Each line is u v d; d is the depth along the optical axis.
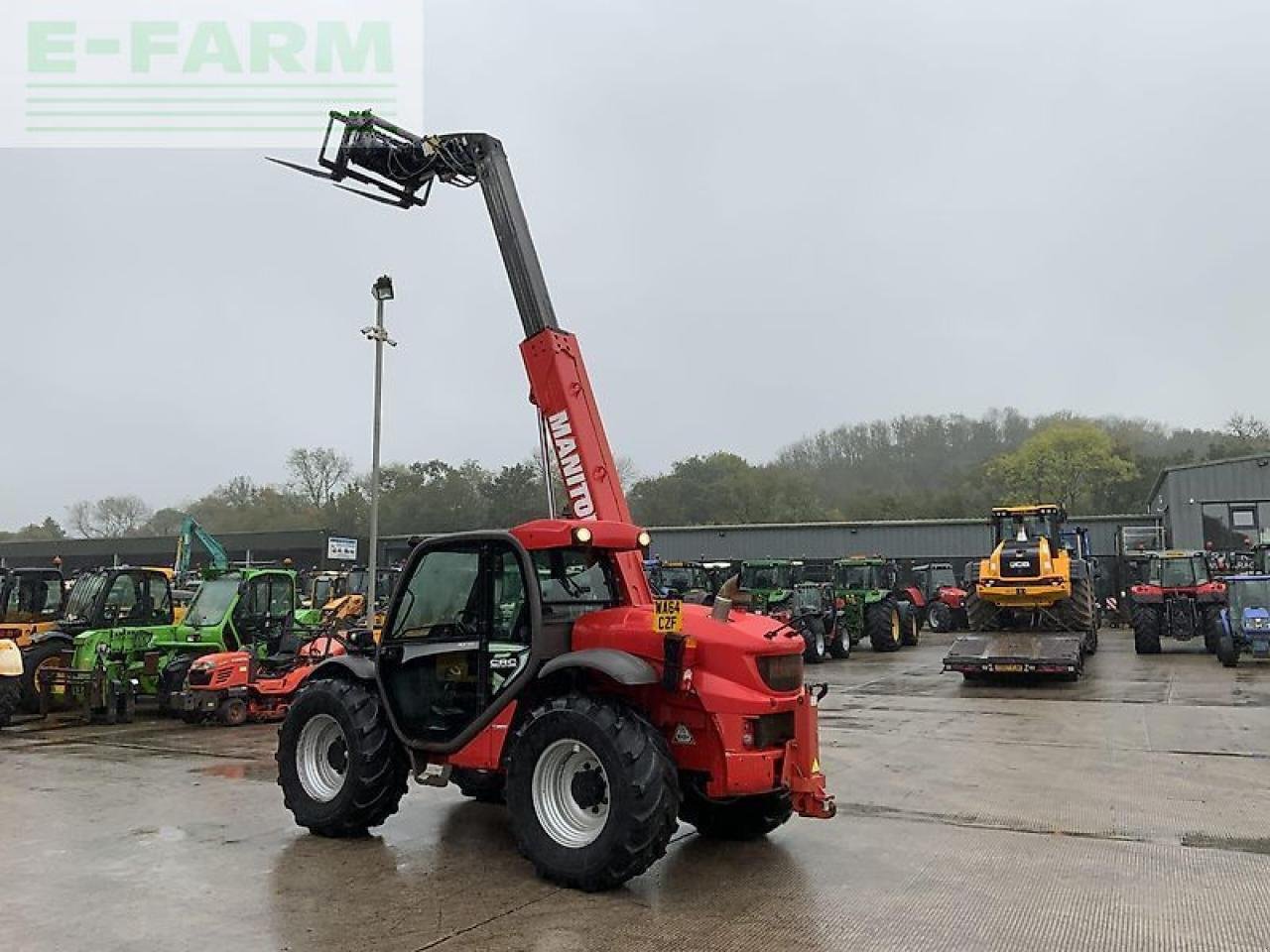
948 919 4.61
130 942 4.31
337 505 60.72
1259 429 61.25
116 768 8.56
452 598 5.95
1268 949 4.23
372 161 7.38
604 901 4.88
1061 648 14.87
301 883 5.16
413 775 6.02
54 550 54.84
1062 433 60.31
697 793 5.67
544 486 6.73
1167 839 6.03
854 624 22.64
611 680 5.54
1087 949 4.23
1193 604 20.45
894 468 70.00
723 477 62.78
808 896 4.95
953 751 9.09
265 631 12.91
